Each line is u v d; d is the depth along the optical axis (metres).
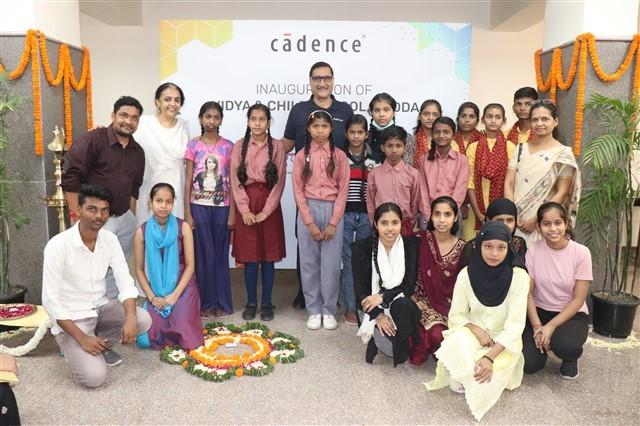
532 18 4.99
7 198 3.36
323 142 3.25
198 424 2.18
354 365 2.77
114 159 3.08
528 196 3.24
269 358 2.77
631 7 3.47
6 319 2.85
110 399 2.39
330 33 4.26
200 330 3.01
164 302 2.93
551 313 2.80
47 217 3.52
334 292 3.33
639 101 3.24
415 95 4.32
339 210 3.23
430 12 5.50
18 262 3.55
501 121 3.60
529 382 2.61
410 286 2.75
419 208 3.39
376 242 2.80
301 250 3.33
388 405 2.35
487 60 5.61
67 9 3.78
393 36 4.27
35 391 2.46
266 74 4.29
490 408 2.34
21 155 3.47
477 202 3.57
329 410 2.30
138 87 5.60
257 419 2.22
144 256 3.06
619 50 3.48
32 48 3.36
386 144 3.20
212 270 3.51
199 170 3.43
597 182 3.43
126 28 5.50
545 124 3.17
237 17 5.47
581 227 3.62
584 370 2.76
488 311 2.49
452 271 2.74
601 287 3.63
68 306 2.58
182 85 4.28
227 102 4.31
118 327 2.78
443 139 3.27
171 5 5.47
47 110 3.51
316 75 3.44
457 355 2.35
